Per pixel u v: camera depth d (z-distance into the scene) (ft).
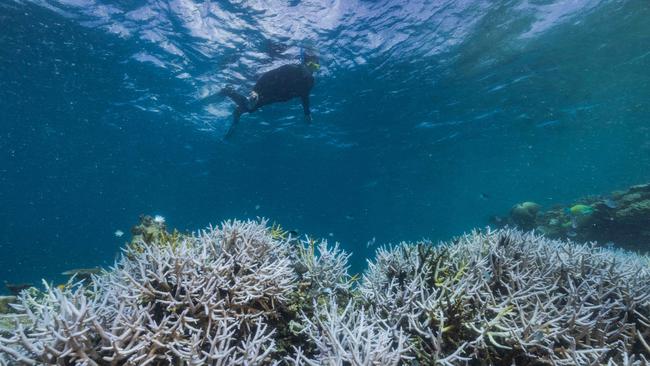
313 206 211.41
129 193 181.06
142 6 44.42
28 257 163.12
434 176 141.79
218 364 8.39
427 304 10.48
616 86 75.31
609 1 46.50
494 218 59.21
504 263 12.78
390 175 135.85
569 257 15.39
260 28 46.60
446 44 53.31
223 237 12.12
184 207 216.33
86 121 86.17
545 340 9.27
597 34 53.72
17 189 182.50
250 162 116.78
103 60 56.85
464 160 121.08
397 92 68.28
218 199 188.55
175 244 13.91
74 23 47.67
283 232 17.46
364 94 68.33
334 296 13.21
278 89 39.34
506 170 146.92
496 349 9.72
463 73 62.69
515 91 71.97
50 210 254.06
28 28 49.03
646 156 164.04
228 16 45.01
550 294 12.71
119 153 113.91
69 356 7.68
